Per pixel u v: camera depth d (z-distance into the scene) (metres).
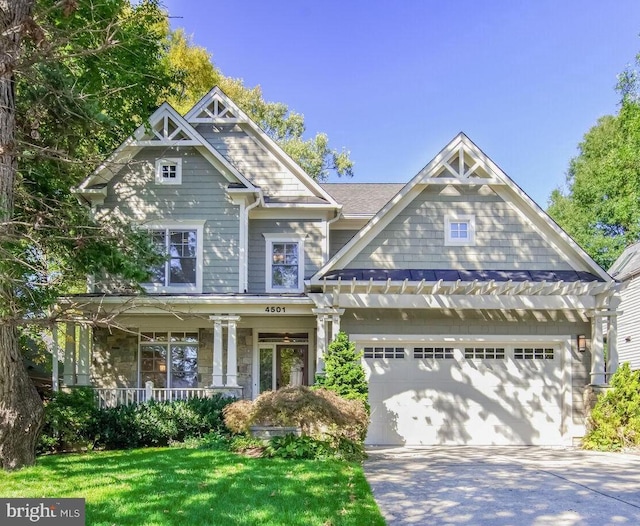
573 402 13.43
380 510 6.40
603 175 29.67
